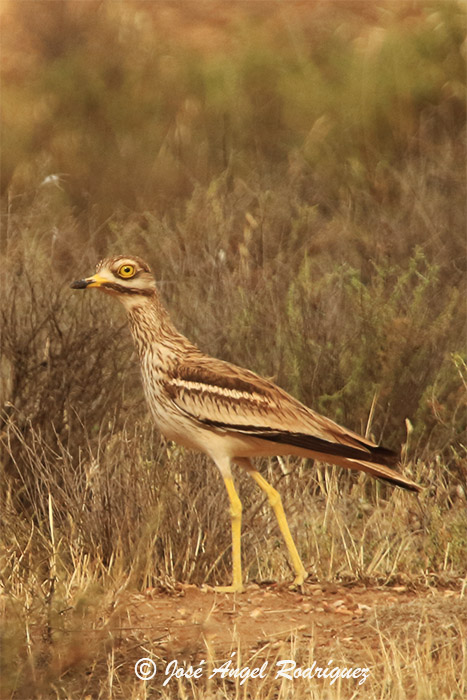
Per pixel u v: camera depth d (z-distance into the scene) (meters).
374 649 8.18
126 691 7.52
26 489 10.30
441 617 8.48
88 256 15.51
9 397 11.07
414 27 22.83
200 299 14.24
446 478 11.58
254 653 8.14
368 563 10.09
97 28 24.95
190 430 9.48
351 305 13.20
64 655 7.49
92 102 22.08
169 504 9.77
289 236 16.08
